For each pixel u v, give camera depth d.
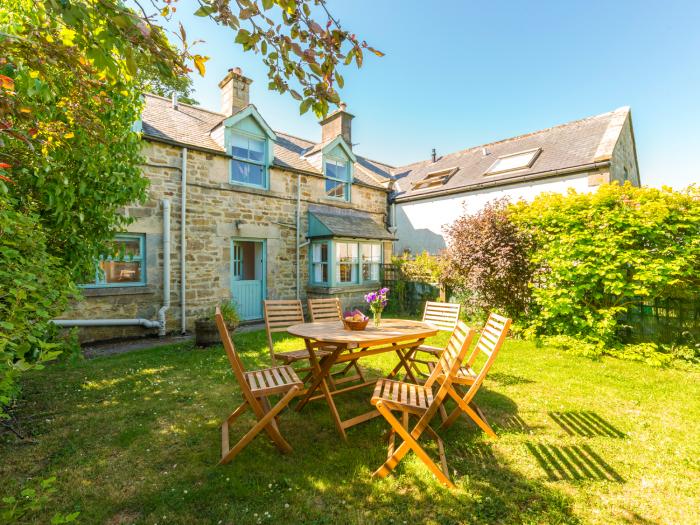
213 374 4.47
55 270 2.98
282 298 9.14
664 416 3.30
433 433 2.83
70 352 3.31
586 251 5.50
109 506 2.03
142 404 3.52
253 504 2.07
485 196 10.62
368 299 3.99
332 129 11.89
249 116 8.46
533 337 6.18
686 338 5.06
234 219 8.16
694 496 2.17
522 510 2.05
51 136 2.88
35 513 1.95
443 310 4.68
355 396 3.90
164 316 6.91
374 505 2.08
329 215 10.16
